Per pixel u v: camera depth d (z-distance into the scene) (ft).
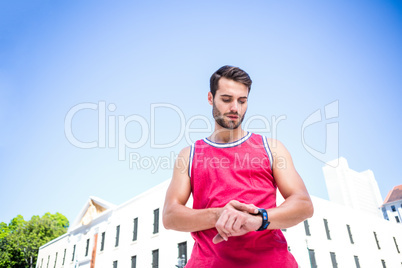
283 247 3.85
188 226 3.53
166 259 51.47
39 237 145.59
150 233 58.65
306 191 3.91
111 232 73.10
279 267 3.57
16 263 133.90
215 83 4.53
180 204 3.92
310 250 63.72
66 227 165.58
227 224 2.96
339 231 74.69
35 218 153.38
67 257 93.71
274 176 4.25
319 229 69.00
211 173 4.18
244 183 3.98
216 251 3.71
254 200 3.78
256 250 3.64
